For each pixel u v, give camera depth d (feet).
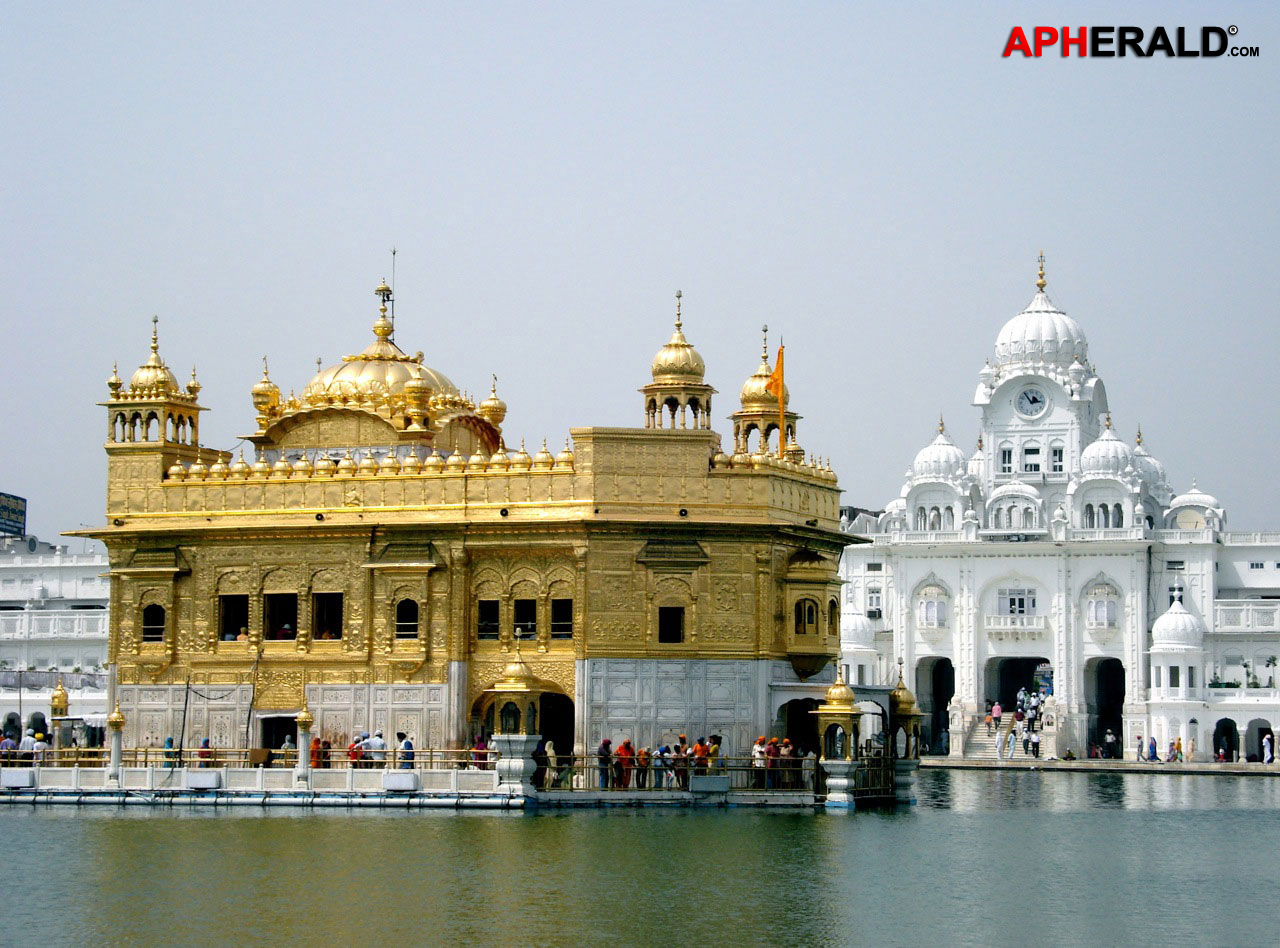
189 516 209.87
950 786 273.95
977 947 115.44
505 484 198.08
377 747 194.08
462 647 198.70
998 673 412.57
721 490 195.83
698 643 193.88
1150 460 438.40
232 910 124.06
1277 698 366.22
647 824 168.14
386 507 202.28
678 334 202.90
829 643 204.95
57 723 213.25
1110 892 136.98
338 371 228.63
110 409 215.51
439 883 133.90
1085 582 388.78
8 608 392.27
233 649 206.90
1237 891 138.31
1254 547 396.16
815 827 170.60
